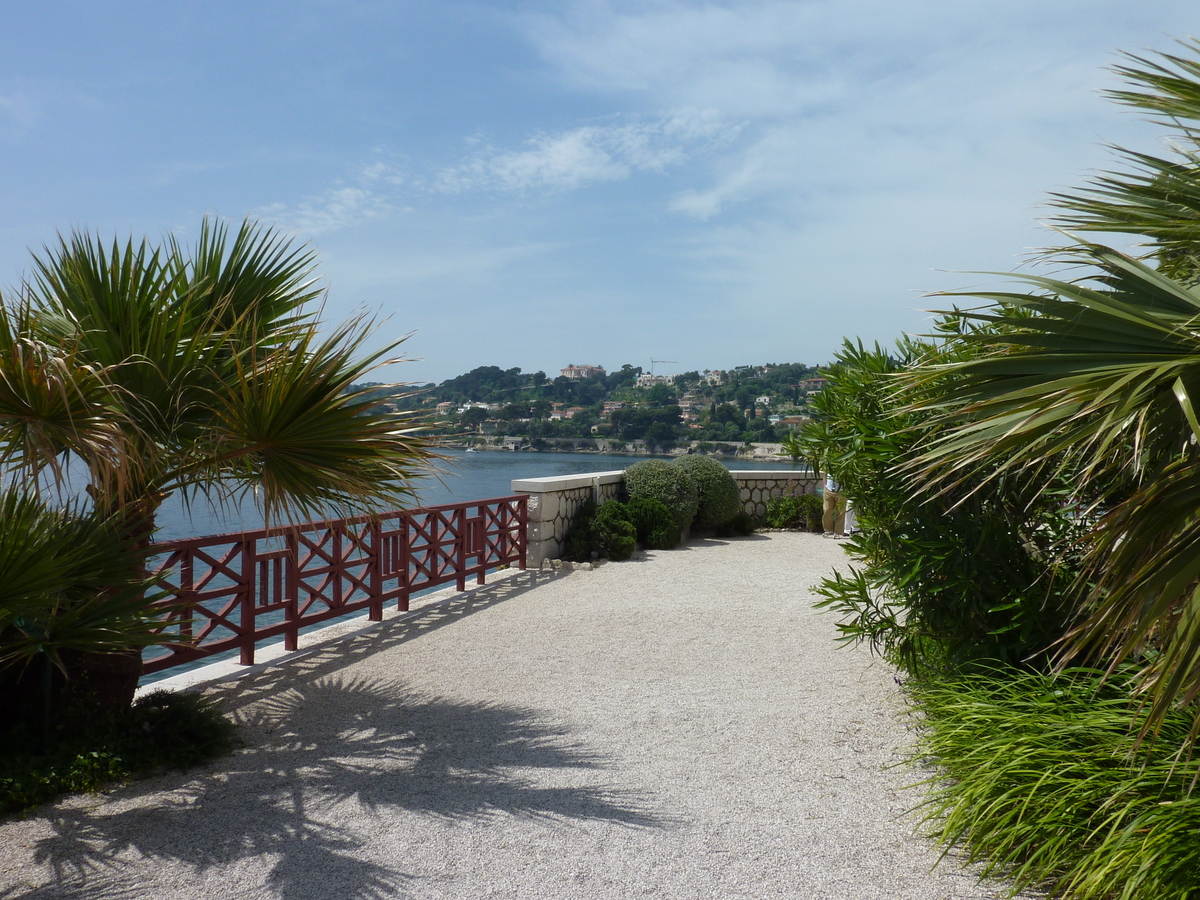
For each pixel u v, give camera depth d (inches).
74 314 159.8
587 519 424.5
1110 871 103.2
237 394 162.7
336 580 267.0
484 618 294.0
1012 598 164.7
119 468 135.6
